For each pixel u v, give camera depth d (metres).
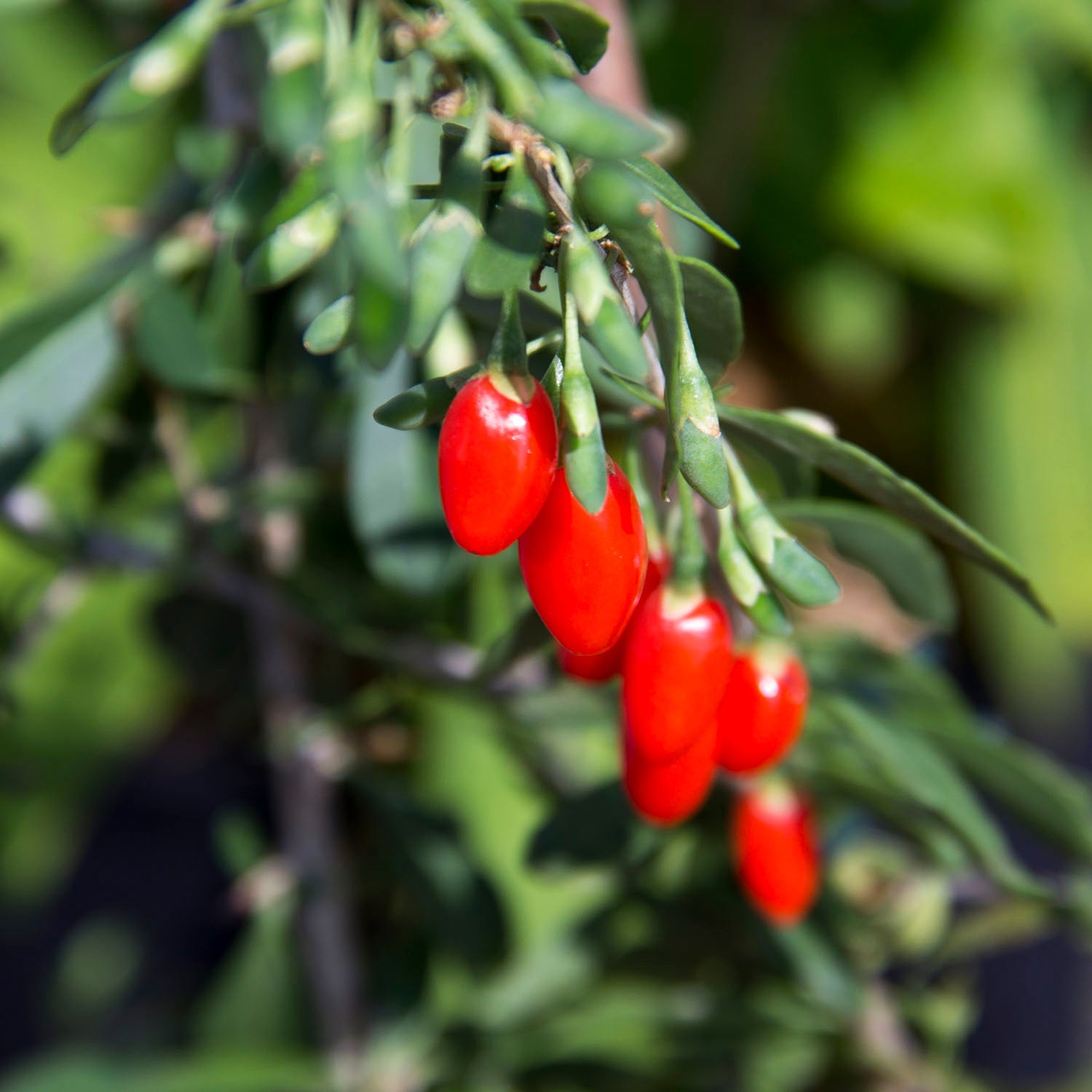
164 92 0.37
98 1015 0.99
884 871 0.50
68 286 0.47
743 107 0.76
